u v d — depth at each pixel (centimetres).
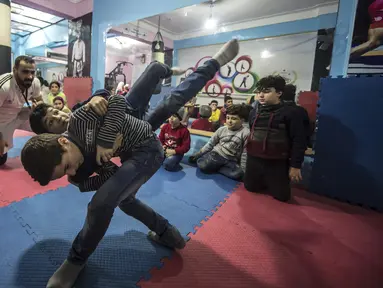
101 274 104
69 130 88
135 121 99
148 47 526
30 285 96
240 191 212
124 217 152
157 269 110
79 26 410
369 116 182
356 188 192
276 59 426
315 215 172
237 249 129
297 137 181
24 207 158
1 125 220
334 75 206
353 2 190
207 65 130
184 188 211
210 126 366
